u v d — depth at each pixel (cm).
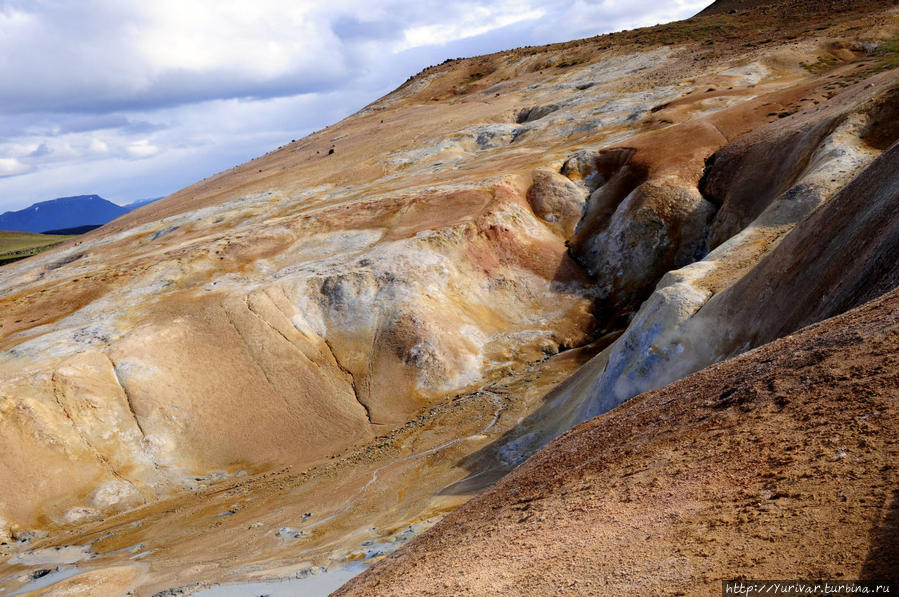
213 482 3566
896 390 934
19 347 4250
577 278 4900
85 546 3036
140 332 4222
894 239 1596
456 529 1495
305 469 3453
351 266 4741
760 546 733
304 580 2262
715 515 858
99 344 4162
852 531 680
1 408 3584
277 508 3019
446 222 5131
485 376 4116
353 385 4088
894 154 1945
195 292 4728
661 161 5184
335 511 2855
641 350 2673
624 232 4834
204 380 4022
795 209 3077
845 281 1769
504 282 4812
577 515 1097
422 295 4481
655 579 760
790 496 813
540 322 4591
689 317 2595
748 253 2905
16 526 3275
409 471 3072
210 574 2519
